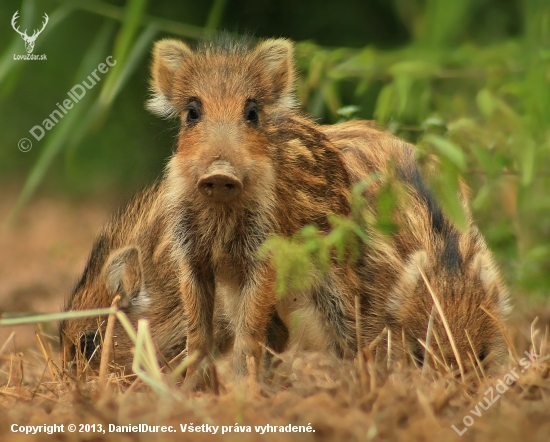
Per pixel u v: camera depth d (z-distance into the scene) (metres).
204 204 8.92
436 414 6.88
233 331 10.03
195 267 9.20
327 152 9.88
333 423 6.33
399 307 9.53
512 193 12.30
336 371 8.05
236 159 8.22
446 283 9.43
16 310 13.78
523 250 12.08
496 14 15.43
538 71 10.75
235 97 8.70
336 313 9.74
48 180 22.45
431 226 9.97
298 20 19.45
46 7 17.53
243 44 9.48
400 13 15.72
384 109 11.36
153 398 7.29
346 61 12.84
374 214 9.84
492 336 9.35
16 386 8.88
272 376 8.82
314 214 9.48
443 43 12.18
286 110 9.52
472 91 13.47
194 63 9.18
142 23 14.00
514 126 10.85
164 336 10.40
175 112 9.35
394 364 8.59
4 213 21.42
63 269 15.31
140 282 10.36
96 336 10.20
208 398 7.49
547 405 6.87
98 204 21.55
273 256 8.73
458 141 10.60
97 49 12.05
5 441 6.40
